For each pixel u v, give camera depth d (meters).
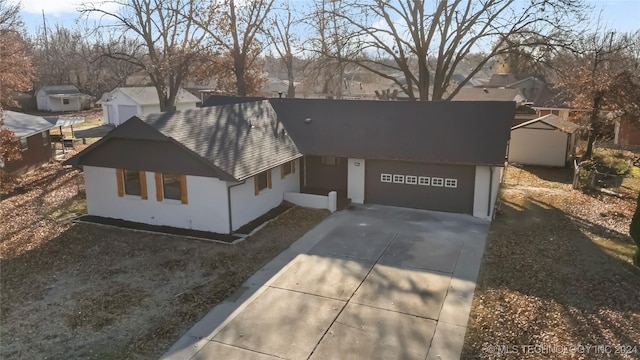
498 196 21.23
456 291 11.89
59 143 34.34
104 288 12.19
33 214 18.62
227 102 25.67
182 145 15.65
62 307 11.21
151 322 10.49
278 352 9.30
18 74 35.06
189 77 39.72
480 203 18.06
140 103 44.81
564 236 16.03
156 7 32.47
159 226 17.03
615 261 13.78
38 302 11.48
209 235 16.02
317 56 28.44
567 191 22.64
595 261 13.79
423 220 17.78
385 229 16.73
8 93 35.06
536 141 28.77
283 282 12.45
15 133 24.16
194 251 14.66
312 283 12.40
